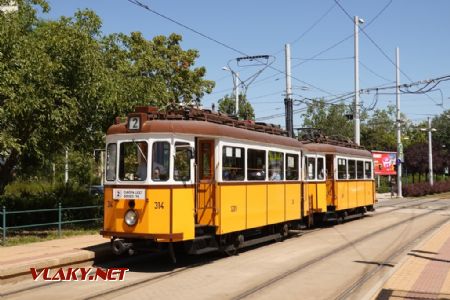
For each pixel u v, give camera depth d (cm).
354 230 2123
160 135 1239
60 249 1353
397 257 1415
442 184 6094
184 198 1244
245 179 1485
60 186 2283
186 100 3012
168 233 1203
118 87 1711
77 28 1678
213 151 1352
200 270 1231
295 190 1850
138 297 949
